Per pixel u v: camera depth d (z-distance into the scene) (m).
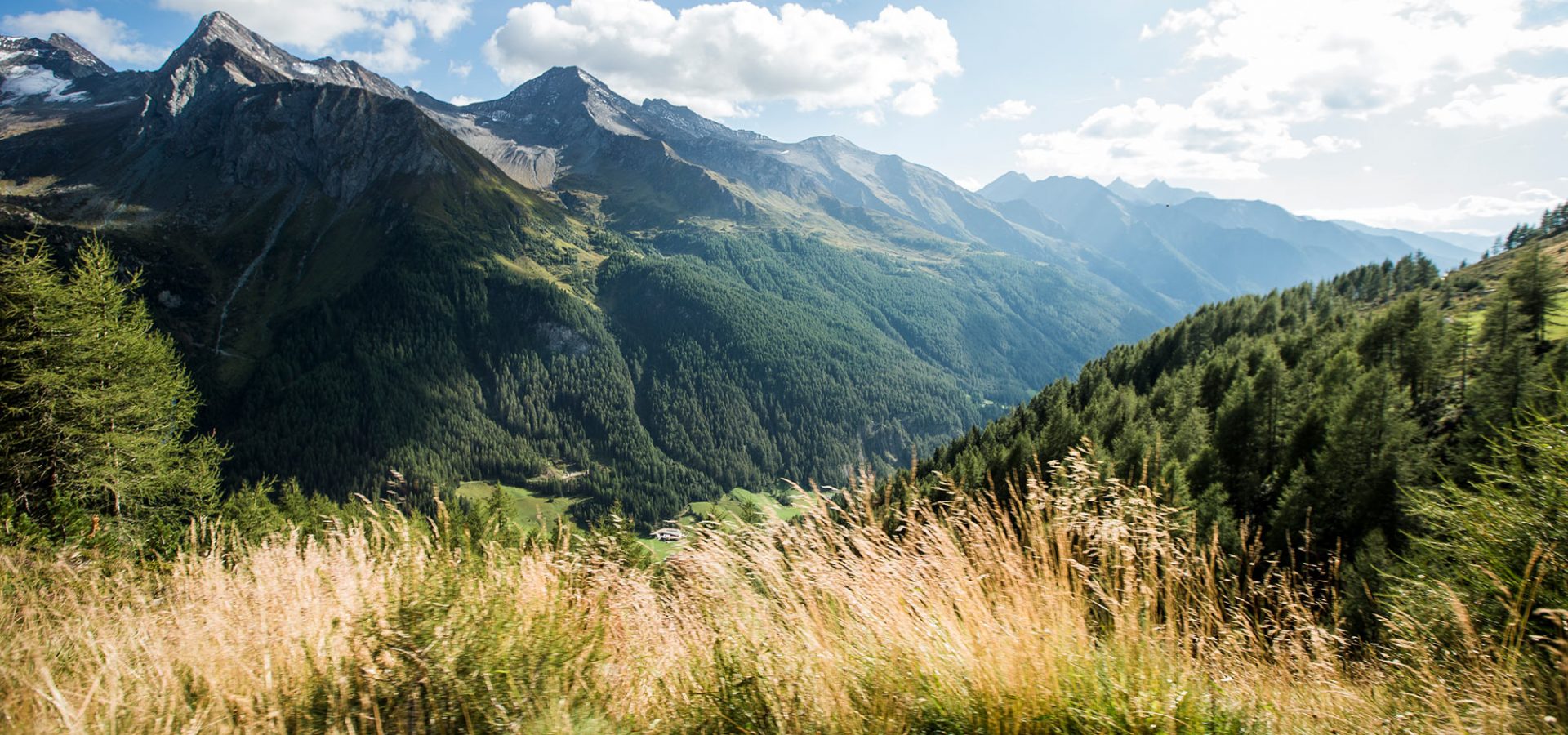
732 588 3.93
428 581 3.84
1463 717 3.17
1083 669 3.09
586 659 3.67
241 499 25.41
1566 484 3.77
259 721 3.11
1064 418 42.62
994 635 3.22
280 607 4.11
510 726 3.13
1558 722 3.01
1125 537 3.46
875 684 3.20
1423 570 4.23
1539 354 40.75
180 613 4.46
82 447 21.48
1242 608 3.62
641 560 4.44
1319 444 33.41
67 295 21.12
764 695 3.16
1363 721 3.20
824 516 3.99
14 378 20.08
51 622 4.55
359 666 3.35
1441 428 37.72
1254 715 3.02
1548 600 3.53
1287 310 91.56
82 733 2.91
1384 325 49.84
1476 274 107.12
